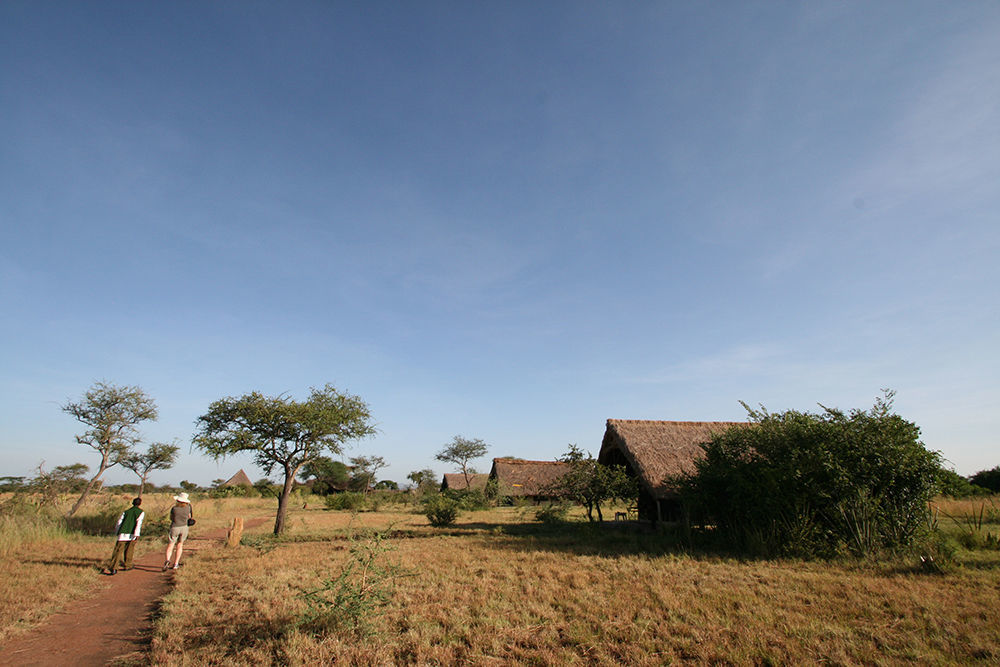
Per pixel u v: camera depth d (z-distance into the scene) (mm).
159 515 24281
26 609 7902
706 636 5996
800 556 11430
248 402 19984
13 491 20016
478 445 61656
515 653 5656
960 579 8594
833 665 5113
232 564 11680
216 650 5887
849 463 12367
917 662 5102
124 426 25859
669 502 19375
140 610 8203
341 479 67750
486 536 17594
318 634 6340
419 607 7410
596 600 7715
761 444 14156
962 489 12516
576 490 19734
